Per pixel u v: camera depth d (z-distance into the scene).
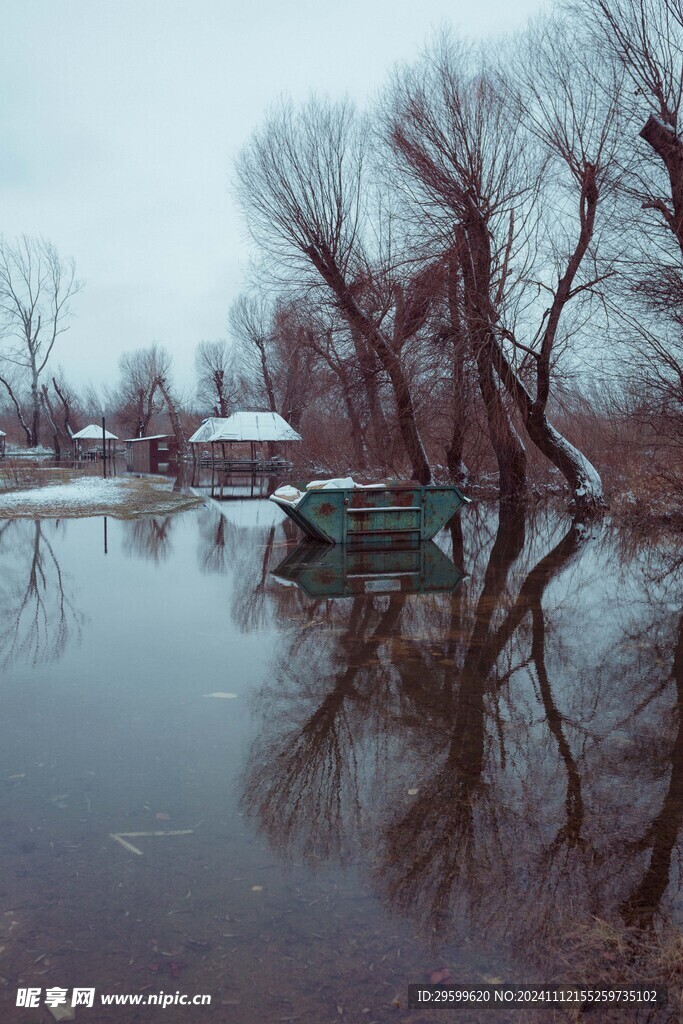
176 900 2.62
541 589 8.48
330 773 3.68
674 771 3.75
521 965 2.32
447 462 21.97
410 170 17.66
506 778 3.65
